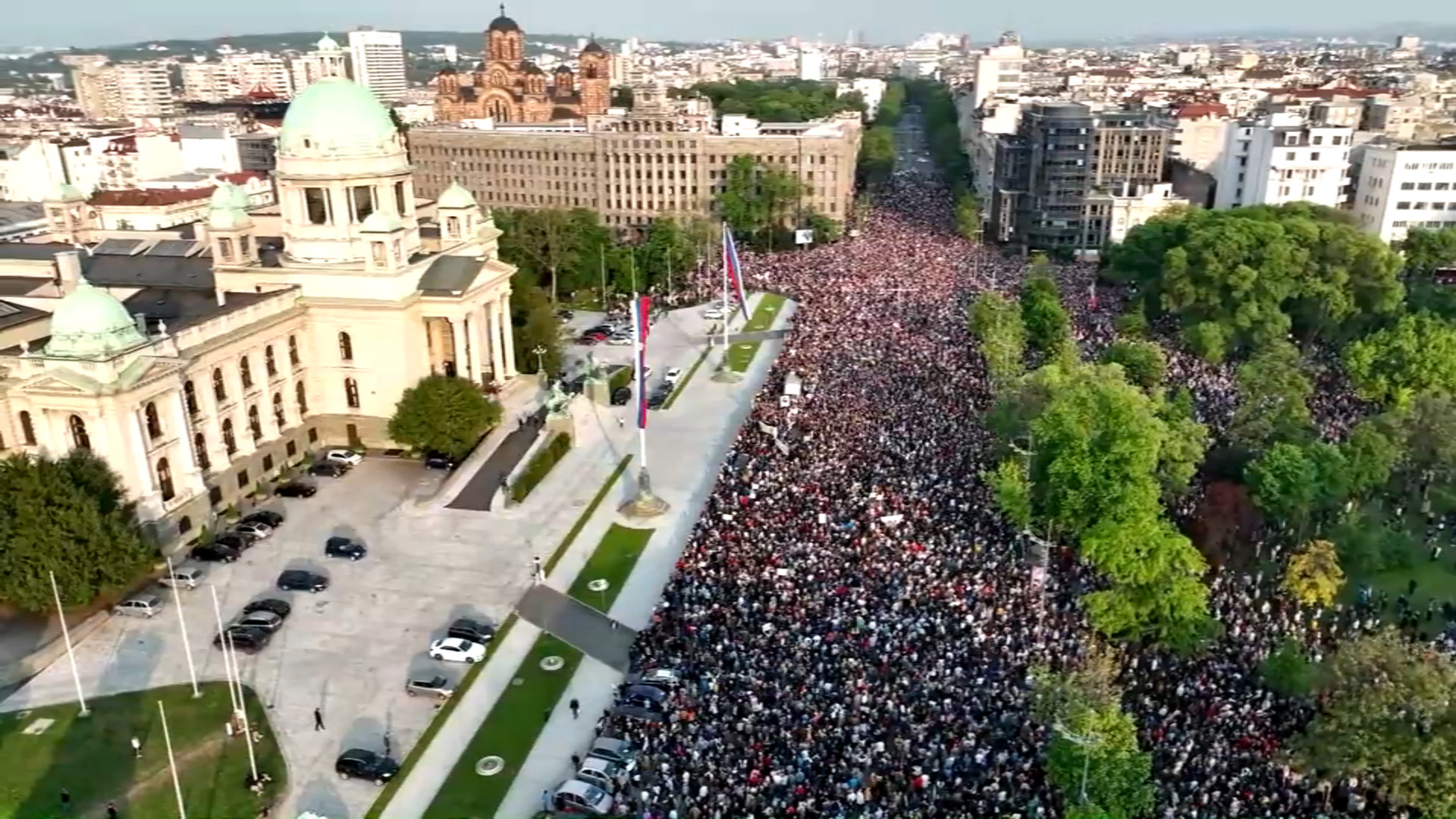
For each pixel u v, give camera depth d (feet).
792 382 406.41
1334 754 184.65
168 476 314.96
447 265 405.59
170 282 411.13
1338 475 297.94
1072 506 270.87
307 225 400.06
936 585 259.19
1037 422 299.79
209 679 248.52
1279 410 346.54
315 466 372.17
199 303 383.24
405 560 306.35
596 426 413.59
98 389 287.69
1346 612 262.47
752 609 250.98
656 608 262.06
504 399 422.41
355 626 271.49
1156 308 536.42
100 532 265.13
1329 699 202.08
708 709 214.69
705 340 539.70
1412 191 624.18
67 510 262.67
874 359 447.42
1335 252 479.41
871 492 314.55
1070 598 258.37
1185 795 187.52
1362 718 185.57
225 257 395.75
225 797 208.54
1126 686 221.66
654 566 303.89
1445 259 538.88
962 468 332.19
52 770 215.51
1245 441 340.39
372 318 382.63
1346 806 188.24
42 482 264.11
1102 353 460.55
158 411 308.81
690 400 447.42
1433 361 377.09
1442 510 325.21
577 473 369.09
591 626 272.31
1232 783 189.88
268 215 506.89
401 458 387.96
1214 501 310.65
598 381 433.48
